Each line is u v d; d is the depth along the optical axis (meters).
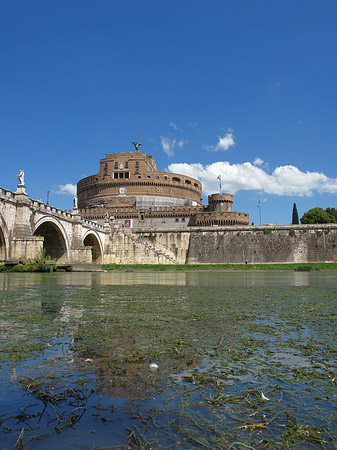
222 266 70.75
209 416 4.35
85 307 12.62
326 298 15.94
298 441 3.81
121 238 82.50
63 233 62.44
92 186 127.81
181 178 131.12
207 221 101.31
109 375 5.62
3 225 45.28
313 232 80.69
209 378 5.53
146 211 109.62
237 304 13.61
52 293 17.83
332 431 4.03
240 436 3.89
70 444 3.66
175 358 6.46
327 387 5.25
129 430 4.00
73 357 6.49
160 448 3.62
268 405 4.66
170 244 86.19
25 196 48.88
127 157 126.00
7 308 12.32
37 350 6.91
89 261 64.75
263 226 83.00
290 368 6.04
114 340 7.70
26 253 46.81
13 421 4.18
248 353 6.84
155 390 5.07
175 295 17.08
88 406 4.57
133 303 13.83
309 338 8.09
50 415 4.32
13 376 5.54
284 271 61.12
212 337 8.07
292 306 13.12
